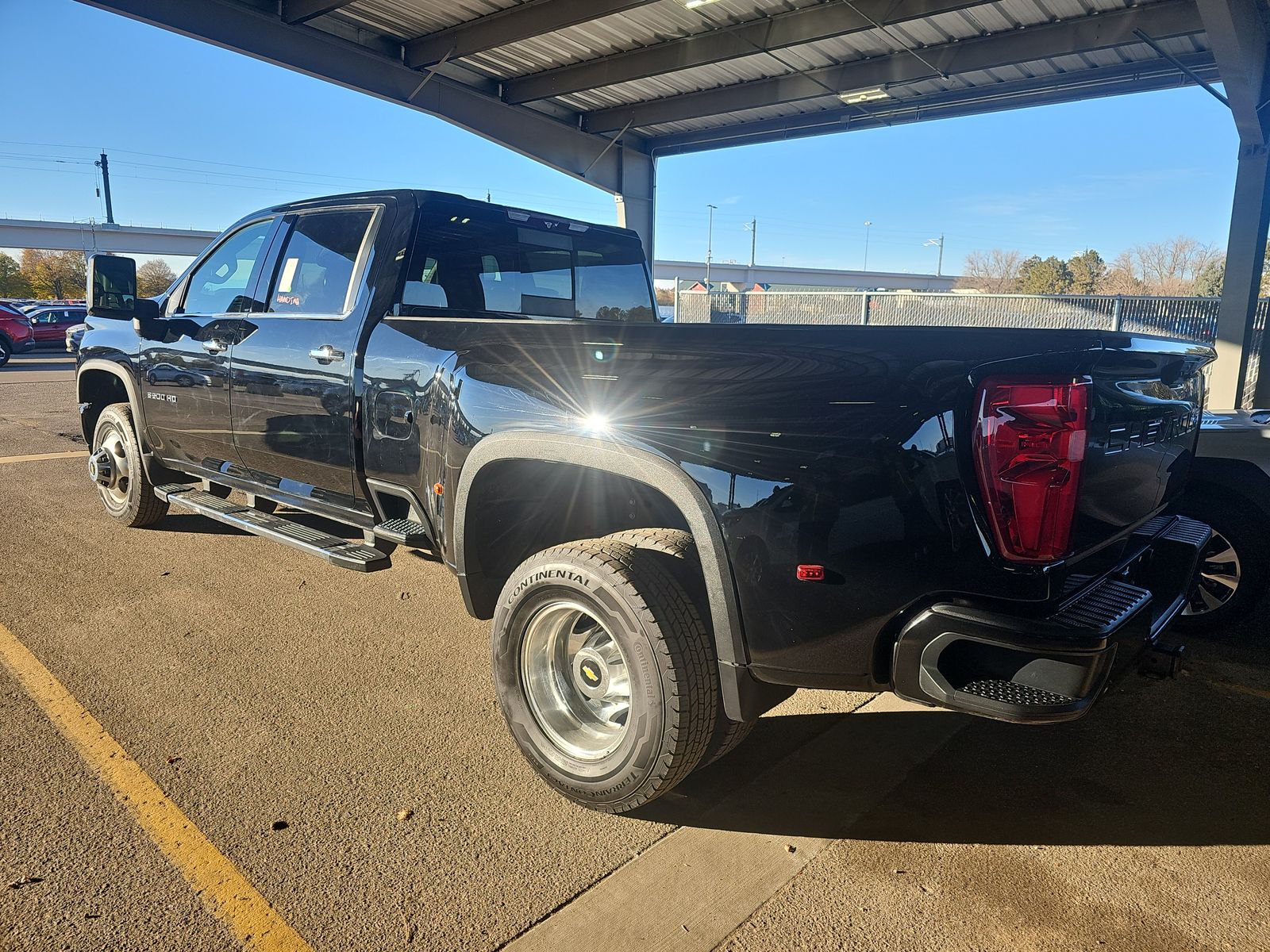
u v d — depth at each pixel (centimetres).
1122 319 1358
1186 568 285
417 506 327
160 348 464
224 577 469
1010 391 198
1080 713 199
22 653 364
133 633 389
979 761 297
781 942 209
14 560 488
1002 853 245
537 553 272
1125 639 218
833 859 242
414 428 320
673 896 225
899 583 210
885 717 331
